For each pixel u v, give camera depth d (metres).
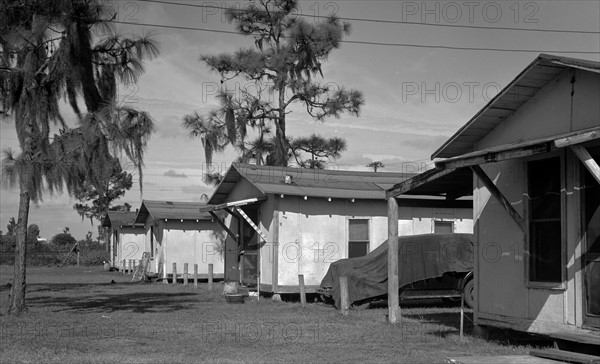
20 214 16.33
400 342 12.04
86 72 15.13
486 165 12.68
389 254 14.84
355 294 17.88
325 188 22.66
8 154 14.01
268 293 22.56
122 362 9.93
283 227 21.75
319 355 10.66
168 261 32.78
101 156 14.23
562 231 10.73
